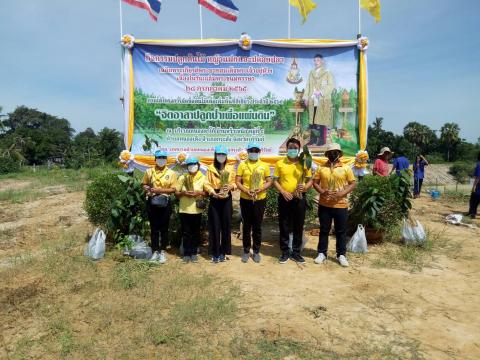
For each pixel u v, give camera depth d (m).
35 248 7.05
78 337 3.74
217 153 5.79
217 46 7.20
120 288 4.87
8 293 4.76
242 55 7.26
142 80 7.18
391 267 5.73
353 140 7.48
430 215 9.85
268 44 7.22
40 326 4.00
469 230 8.14
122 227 6.38
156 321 4.02
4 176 26.58
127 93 7.14
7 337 3.80
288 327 3.89
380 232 6.92
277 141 7.41
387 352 3.43
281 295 4.68
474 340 3.66
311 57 7.33
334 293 4.75
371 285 5.00
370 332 3.80
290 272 5.52
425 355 3.40
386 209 6.76
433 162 69.44
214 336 3.73
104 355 3.43
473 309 4.32
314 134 7.43
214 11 7.25
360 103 7.37
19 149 55.25
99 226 6.65
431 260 6.07
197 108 7.29
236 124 7.35
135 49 7.14
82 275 5.32
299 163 5.81
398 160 12.41
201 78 7.26
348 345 3.56
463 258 6.17
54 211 10.90
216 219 5.89
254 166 5.82
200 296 4.60
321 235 5.96
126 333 3.81
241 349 3.48
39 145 60.25
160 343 3.62
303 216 5.92
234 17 7.32
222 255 6.05
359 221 7.04
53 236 7.83
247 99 7.32
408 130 78.94
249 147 5.80
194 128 7.32
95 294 4.72
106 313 4.18
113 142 44.50
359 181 7.32
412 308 4.33
